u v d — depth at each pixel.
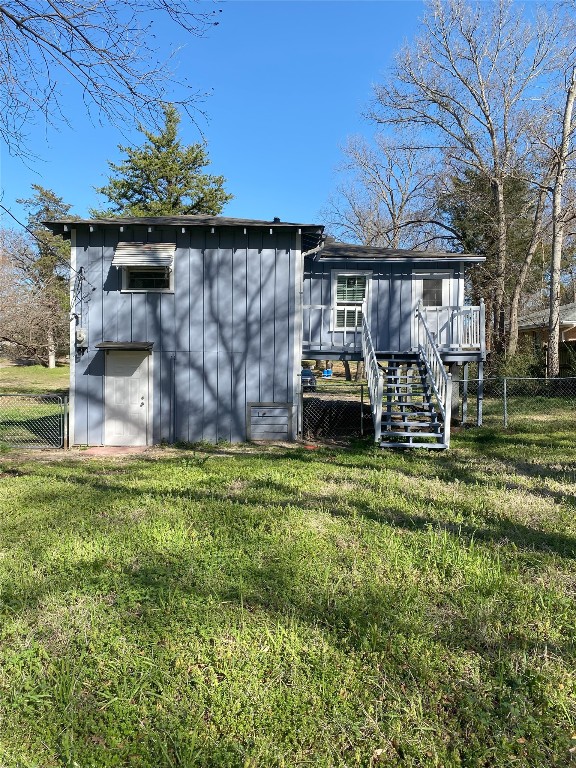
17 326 14.55
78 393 12.01
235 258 12.12
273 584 4.36
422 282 15.10
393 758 2.69
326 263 15.06
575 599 4.24
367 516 6.22
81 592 4.22
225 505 6.61
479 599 4.18
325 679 3.22
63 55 6.05
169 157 31.66
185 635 3.64
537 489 7.64
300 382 12.36
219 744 2.73
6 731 2.81
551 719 2.96
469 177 28.55
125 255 11.60
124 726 2.84
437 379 11.84
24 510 6.39
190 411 12.14
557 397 19.30
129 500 6.81
